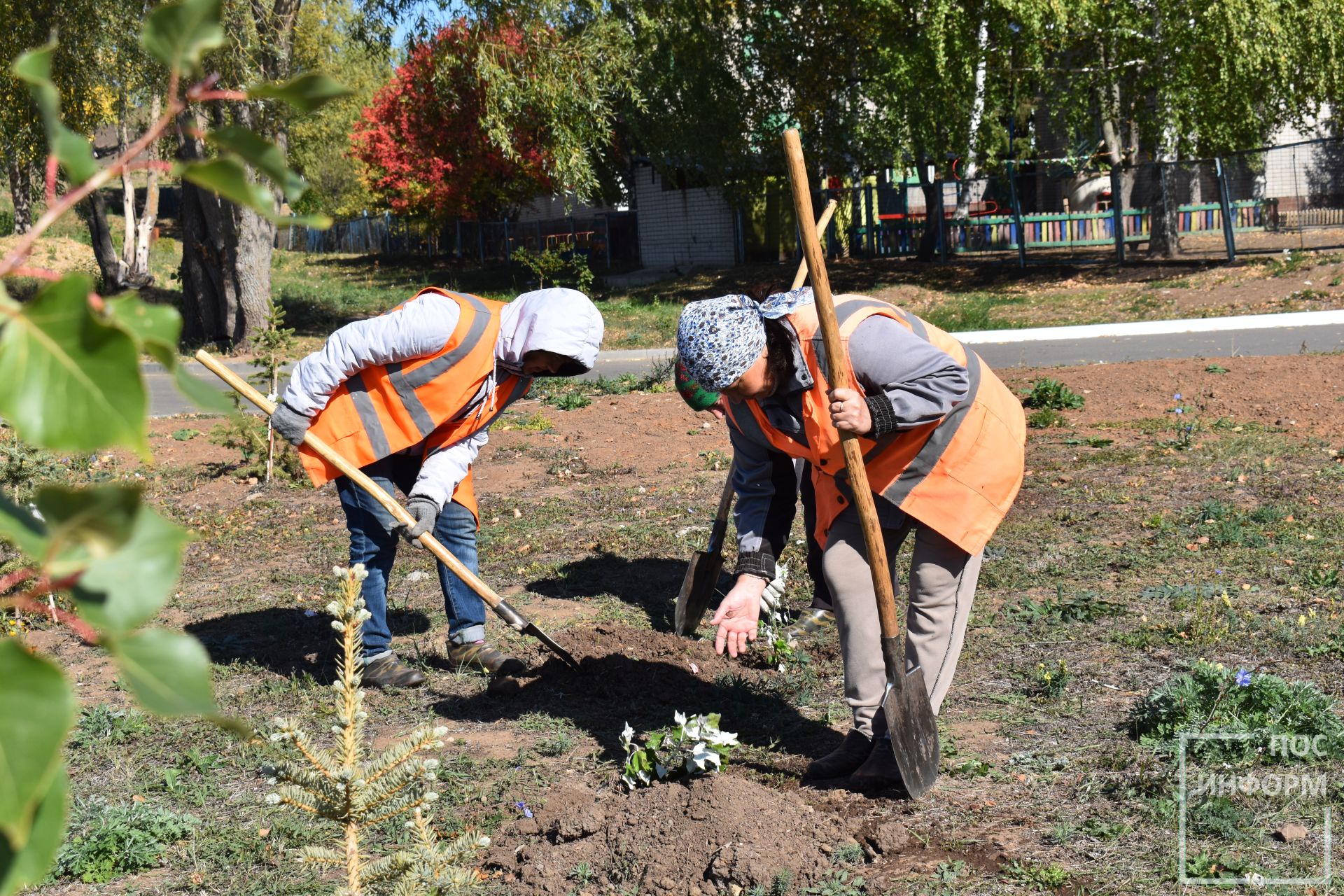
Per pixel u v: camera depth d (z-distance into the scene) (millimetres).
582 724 4324
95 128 24375
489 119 19328
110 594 519
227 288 19141
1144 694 4211
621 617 5586
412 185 35531
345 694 2461
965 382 3225
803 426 3322
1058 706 4156
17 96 17469
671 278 27781
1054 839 3197
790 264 27938
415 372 4422
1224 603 5078
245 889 3268
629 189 34719
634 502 7957
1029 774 3625
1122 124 21984
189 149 12305
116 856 3408
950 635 3561
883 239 28906
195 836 3559
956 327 17203
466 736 4277
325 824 3621
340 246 48344
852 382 3234
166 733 4395
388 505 4453
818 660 4930
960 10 19922
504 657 4898
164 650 521
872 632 3602
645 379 13195
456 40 19500
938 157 22469
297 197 616
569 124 20062
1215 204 26297
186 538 534
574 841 3385
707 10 23469
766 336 3277
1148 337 14469
